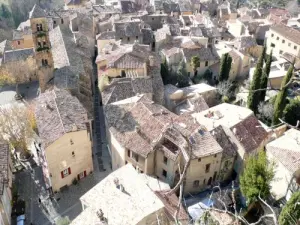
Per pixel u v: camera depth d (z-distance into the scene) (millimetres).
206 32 106688
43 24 68500
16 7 140625
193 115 60625
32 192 55094
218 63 93188
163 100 72688
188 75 93750
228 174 56688
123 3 134875
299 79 19328
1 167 49031
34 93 86188
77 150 53562
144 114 54625
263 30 123000
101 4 141750
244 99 78562
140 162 51438
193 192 53719
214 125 56219
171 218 38000
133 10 134500
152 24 122188
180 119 54031
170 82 85000
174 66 90562
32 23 67562
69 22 103375
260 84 71125
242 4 181625
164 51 94500
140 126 53000
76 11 112938
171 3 138750
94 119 73250
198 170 51500
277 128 63594
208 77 94312
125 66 71562
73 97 59562
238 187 53000
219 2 160375
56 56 79750
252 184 44375
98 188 42688
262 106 72312
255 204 46875
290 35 100750
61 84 65562
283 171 48156
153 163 51875
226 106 64062
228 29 124375
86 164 56594
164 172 51188
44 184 56875
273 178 46625
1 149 52438
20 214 50500
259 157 45906
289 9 163875
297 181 46938
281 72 86562
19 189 55531
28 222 49531
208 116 59500
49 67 72188
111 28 108250
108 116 58219
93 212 39562
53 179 52625
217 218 37375
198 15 128125
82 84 72188
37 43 69438
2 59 88438
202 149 50094
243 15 138625
